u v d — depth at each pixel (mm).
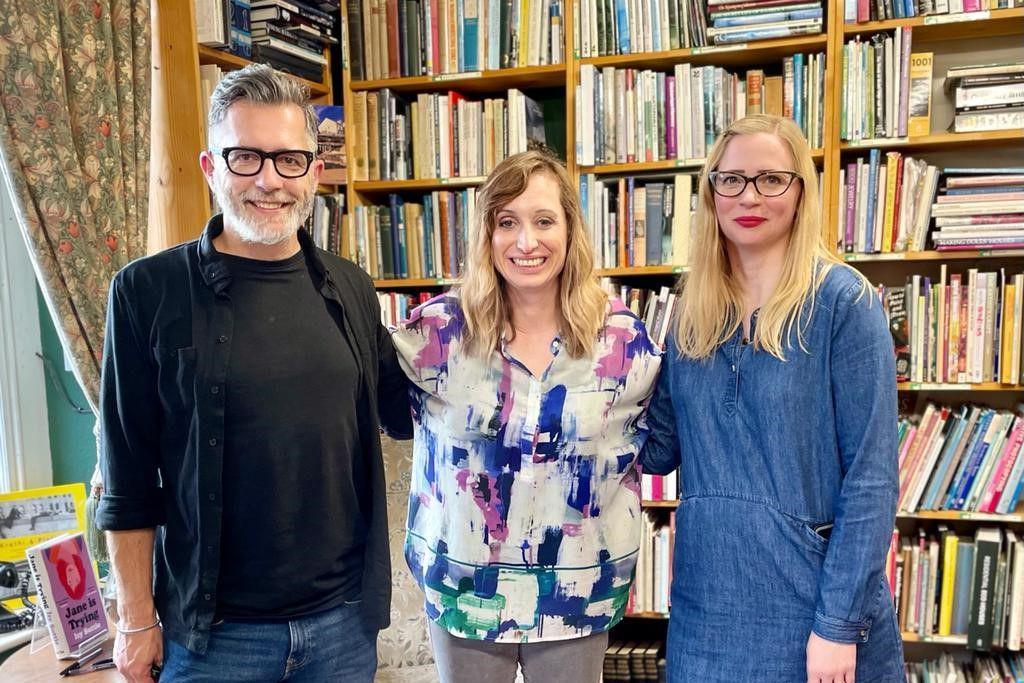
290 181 1236
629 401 1411
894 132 2289
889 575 2402
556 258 1363
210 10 2205
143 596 1277
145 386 1250
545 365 1403
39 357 2371
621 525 1433
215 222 1308
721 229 1336
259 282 1284
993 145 2387
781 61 2510
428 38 2609
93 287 1927
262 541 1255
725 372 1305
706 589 1291
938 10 2232
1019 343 2254
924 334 2328
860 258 2350
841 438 1217
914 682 2492
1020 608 2314
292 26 2527
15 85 1763
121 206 2002
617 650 2551
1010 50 2438
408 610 2006
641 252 2490
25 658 1629
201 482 1216
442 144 2635
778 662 1230
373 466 1378
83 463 2420
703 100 2410
